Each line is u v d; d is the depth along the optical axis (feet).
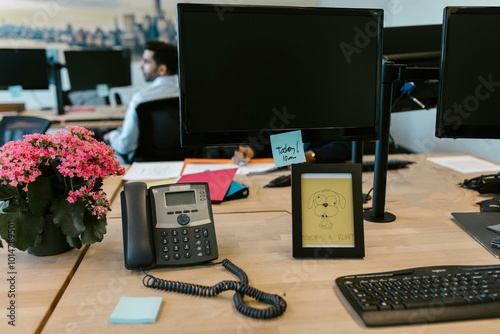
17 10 14.34
